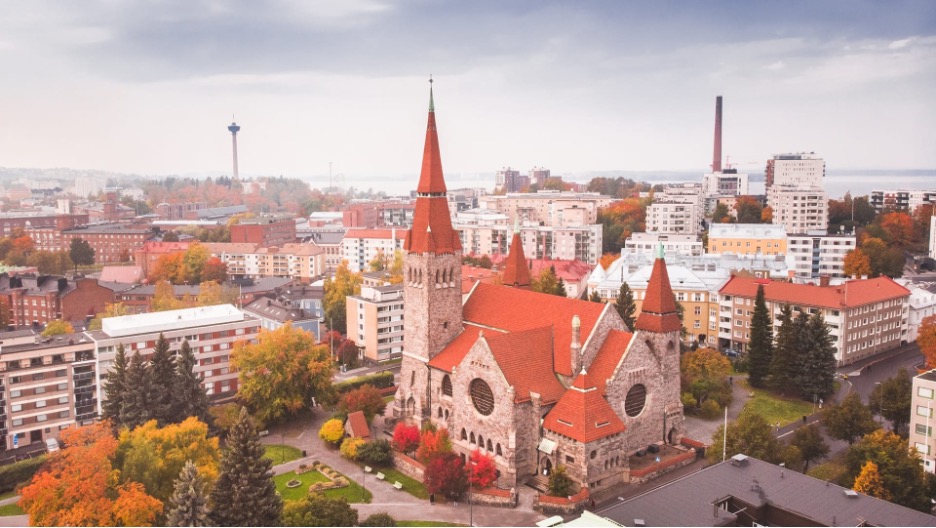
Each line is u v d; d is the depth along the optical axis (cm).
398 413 11538
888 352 15925
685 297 16650
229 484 7231
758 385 13650
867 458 8481
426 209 10838
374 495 9394
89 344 12125
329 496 9338
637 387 9850
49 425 11844
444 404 10738
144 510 7531
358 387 13500
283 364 12006
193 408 10988
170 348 12950
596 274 19350
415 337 11238
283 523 7300
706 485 6875
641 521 6172
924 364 13800
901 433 10950
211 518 7131
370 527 7669
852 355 15075
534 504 8794
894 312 16050
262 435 11719
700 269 18350
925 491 8181
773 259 18912
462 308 11538
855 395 10450
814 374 12656
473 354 9775
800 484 6862
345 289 19412
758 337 13575
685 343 15912
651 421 10025
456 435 10256
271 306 18125
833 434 10219
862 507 6366
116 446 8550
